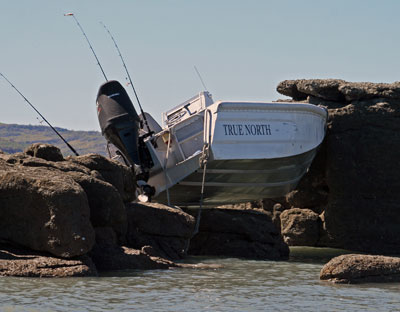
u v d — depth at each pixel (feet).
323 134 155.02
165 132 139.23
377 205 154.20
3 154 107.55
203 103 151.12
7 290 73.67
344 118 158.30
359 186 155.74
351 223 155.63
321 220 160.35
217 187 143.84
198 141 139.23
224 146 133.18
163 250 111.04
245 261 119.34
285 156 142.51
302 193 166.50
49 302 68.69
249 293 79.77
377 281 89.51
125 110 138.51
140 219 110.93
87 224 89.92
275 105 139.54
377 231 153.38
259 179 145.59
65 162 108.06
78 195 89.81
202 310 68.64
